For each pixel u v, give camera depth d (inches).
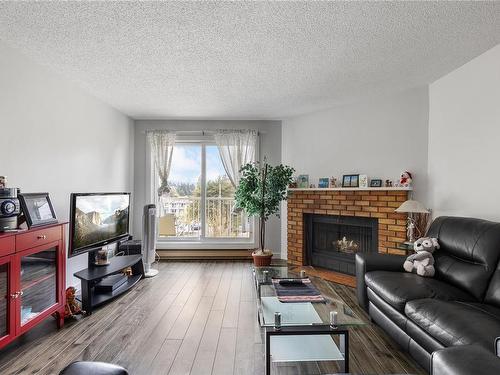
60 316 103.0
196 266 184.2
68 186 131.8
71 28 88.7
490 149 106.2
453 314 69.3
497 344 53.4
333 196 169.2
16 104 102.2
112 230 147.2
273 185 174.1
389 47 101.7
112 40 95.9
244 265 186.7
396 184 147.2
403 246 128.3
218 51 103.7
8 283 81.8
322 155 179.0
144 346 90.9
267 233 204.7
